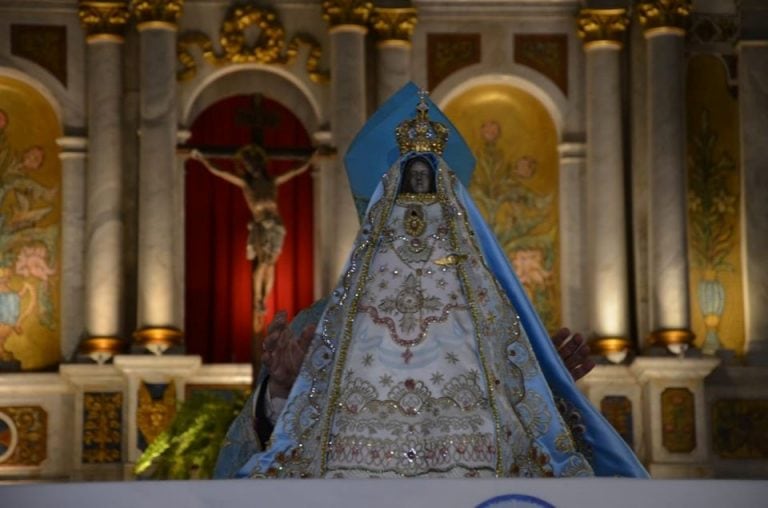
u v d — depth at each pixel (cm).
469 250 665
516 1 2380
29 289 2292
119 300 2256
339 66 2305
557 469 634
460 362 637
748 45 2353
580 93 2364
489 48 2375
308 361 651
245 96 2345
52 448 2233
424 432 624
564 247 2334
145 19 2289
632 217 2328
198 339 2300
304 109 2348
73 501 467
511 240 2355
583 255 2333
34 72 2308
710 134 2358
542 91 2361
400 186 683
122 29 2306
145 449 2184
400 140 698
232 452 702
